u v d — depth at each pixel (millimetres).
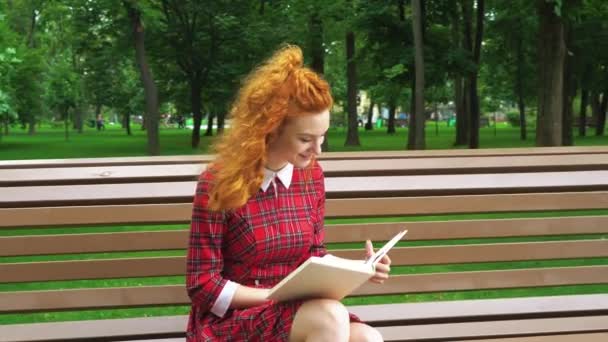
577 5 13500
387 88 21422
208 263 2018
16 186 2590
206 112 34312
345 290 1910
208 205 1984
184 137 39219
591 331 2760
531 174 2869
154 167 2684
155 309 4961
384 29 19844
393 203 2740
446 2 19312
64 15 24219
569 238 7086
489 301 2812
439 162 2863
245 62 24500
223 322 2031
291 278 1793
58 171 2637
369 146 26406
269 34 22422
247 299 2004
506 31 25281
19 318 4664
